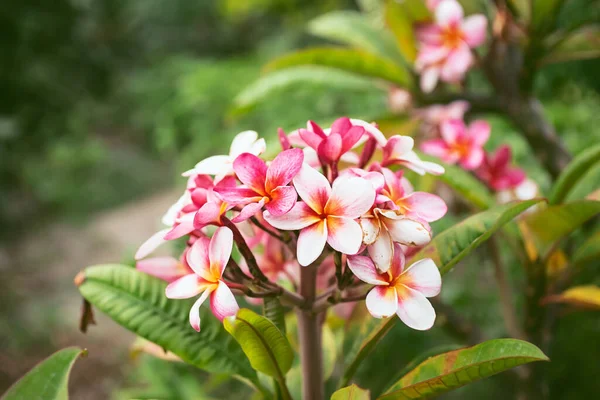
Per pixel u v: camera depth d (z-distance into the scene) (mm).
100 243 3387
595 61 1474
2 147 3932
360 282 569
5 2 4004
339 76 992
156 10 5996
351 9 2908
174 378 1066
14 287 2824
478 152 811
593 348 1084
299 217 503
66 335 2441
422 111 959
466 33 873
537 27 871
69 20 4414
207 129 2355
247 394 1428
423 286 515
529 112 923
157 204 3928
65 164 4039
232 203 503
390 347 1165
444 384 551
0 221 3469
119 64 5254
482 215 604
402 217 511
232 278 555
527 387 800
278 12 3209
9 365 2229
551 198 765
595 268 969
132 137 4766
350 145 546
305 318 594
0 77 3994
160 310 648
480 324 1169
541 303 765
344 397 518
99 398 2068
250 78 2516
